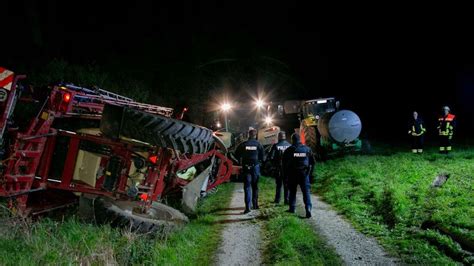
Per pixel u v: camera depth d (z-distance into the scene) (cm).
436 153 1377
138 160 658
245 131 1352
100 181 645
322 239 652
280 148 941
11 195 593
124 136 614
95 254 515
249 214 856
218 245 653
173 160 726
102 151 655
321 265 539
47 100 625
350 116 1355
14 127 655
